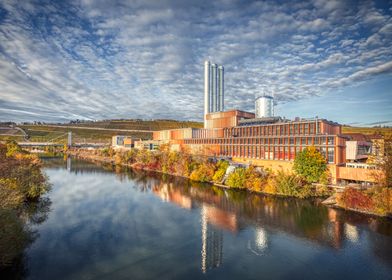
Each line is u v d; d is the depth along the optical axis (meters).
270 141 105.88
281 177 79.75
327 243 46.66
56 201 75.44
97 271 37.97
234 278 36.34
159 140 198.62
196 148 148.62
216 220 59.44
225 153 129.50
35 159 105.88
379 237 48.47
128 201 76.06
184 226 55.84
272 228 54.09
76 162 183.12
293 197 75.88
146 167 145.00
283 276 36.72
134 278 36.25
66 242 47.62
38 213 64.00
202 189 91.25
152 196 82.12
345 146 90.12
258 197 77.88
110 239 49.12
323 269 38.44
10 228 37.75
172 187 95.50
